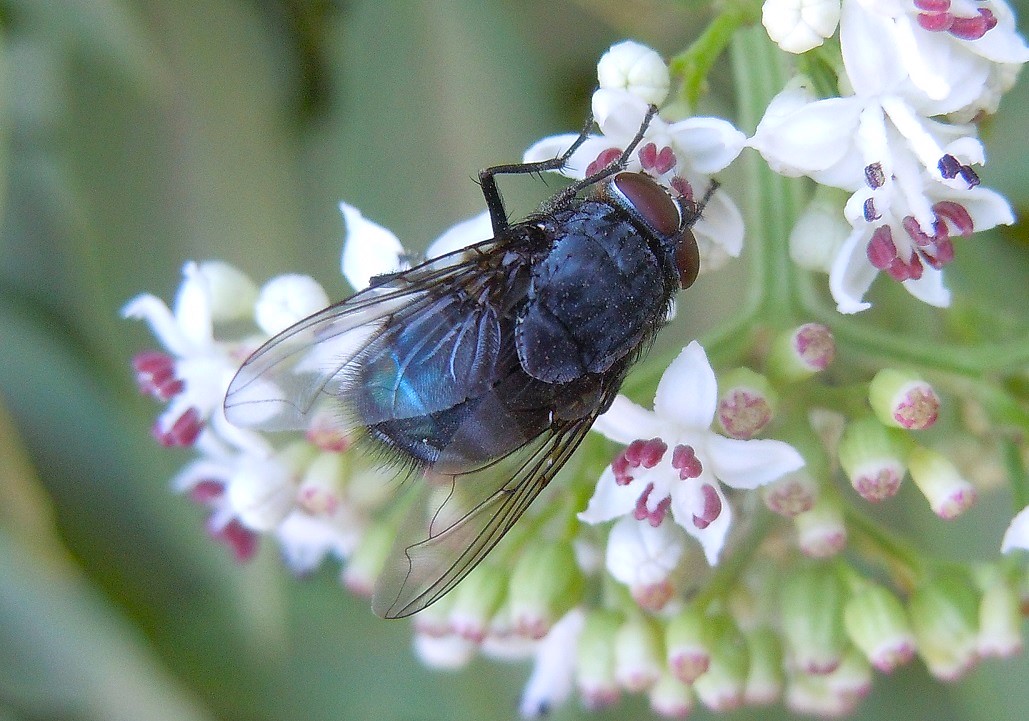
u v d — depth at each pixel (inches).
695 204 4.3
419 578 4.3
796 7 4.3
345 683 5.3
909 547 4.5
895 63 4.3
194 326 4.5
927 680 5.2
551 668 4.7
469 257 4.4
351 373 4.3
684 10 4.7
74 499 5.2
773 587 4.6
